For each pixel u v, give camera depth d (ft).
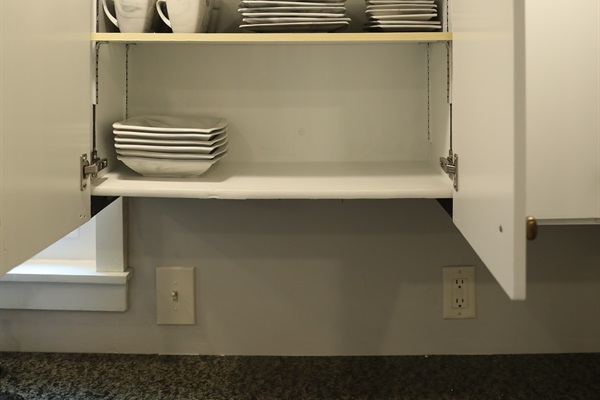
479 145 3.21
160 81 5.11
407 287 5.12
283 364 5.02
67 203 3.69
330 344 5.16
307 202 5.06
